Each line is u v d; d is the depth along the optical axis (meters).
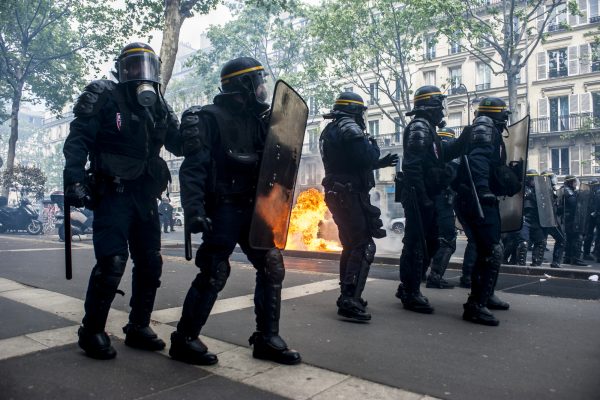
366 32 26.20
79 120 2.61
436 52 35.50
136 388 2.27
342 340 3.09
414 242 3.99
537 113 32.19
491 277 3.57
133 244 2.90
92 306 2.66
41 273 5.83
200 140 2.58
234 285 5.14
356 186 3.69
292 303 4.24
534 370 2.54
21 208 17.53
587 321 3.66
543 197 7.66
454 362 2.67
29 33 29.62
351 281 3.64
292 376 2.44
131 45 2.77
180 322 2.66
